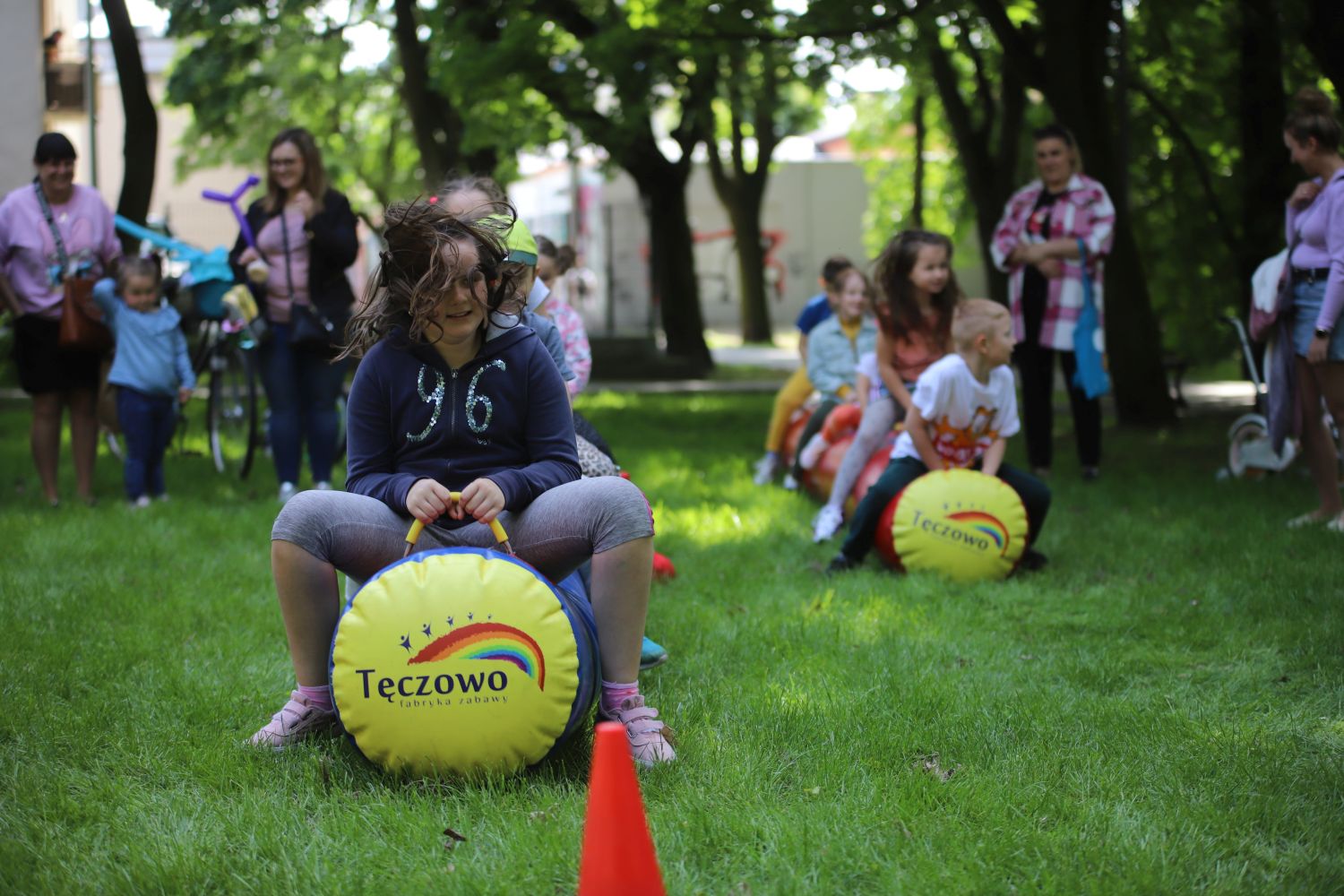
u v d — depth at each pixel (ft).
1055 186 29.63
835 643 15.88
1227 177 47.80
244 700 13.55
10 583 18.52
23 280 25.18
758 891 9.25
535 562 11.65
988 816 10.34
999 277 53.36
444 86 51.21
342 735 11.98
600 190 128.36
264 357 26.89
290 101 86.28
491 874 9.41
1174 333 50.44
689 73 60.90
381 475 11.76
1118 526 23.35
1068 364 29.89
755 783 11.09
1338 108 38.06
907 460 20.71
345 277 26.81
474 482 11.32
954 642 15.93
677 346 71.56
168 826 10.39
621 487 11.43
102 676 14.35
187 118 116.88
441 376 11.80
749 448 36.88
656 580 19.56
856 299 27.27
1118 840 9.91
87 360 25.89
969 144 52.90
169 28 45.11
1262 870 9.52
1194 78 47.19
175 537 22.31
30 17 31.63
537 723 10.65
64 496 27.25
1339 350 21.58
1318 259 21.67
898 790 10.84
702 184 141.90
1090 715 12.92
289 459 27.07
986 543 19.27
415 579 10.66
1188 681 14.37
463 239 11.45
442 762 10.68
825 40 43.80
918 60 46.85
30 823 10.32
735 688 13.89
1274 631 15.93
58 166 25.16
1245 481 28.50
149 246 37.60
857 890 9.32
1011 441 37.96
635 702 11.72
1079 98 38.29
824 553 21.85
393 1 54.29
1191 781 11.22
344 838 10.05
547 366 12.01
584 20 51.44
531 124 62.69
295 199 26.13
